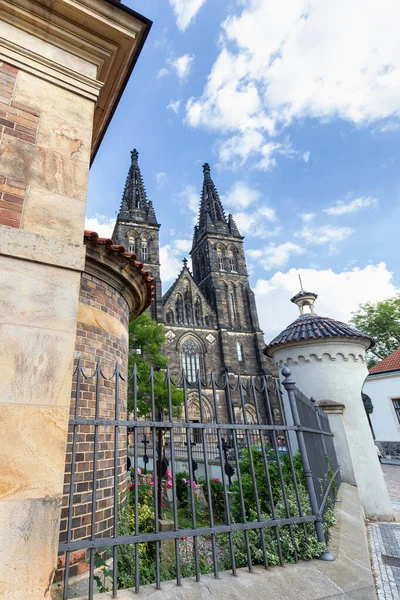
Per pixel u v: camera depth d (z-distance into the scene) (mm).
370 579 2818
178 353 40094
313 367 8047
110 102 4008
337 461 7055
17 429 1861
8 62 2717
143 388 16109
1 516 1692
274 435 3162
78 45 3127
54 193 2514
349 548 3375
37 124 2660
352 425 7570
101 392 4641
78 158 2729
